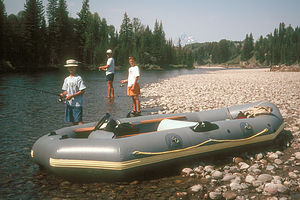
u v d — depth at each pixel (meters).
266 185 3.37
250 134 4.64
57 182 3.62
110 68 12.03
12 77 30.67
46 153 3.68
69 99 5.35
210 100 11.88
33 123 7.05
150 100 11.95
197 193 3.32
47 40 72.69
